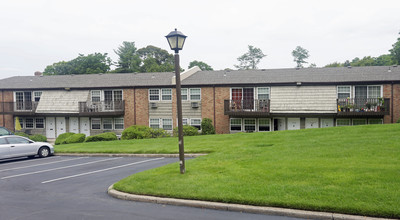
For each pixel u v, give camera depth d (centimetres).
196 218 679
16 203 840
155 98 2803
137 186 878
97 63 5572
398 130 1501
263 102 2511
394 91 2281
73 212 750
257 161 1071
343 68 2717
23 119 3158
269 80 2547
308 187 757
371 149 1123
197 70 3197
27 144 1711
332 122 2431
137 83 2872
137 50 6681
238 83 2575
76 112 2898
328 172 868
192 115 2711
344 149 1161
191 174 959
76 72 5491
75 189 971
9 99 3136
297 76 2584
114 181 1050
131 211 741
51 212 756
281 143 1437
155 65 5688
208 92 2669
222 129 2648
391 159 967
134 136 2305
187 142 1808
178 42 943
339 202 661
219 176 911
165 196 801
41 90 3091
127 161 1453
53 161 1594
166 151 1563
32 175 1234
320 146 1265
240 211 705
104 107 2895
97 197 868
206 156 1271
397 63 4462
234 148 1428
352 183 763
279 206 688
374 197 670
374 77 2353
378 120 2322
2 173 1310
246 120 2614
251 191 761
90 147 1919
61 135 2605
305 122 2500
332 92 2392
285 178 842
